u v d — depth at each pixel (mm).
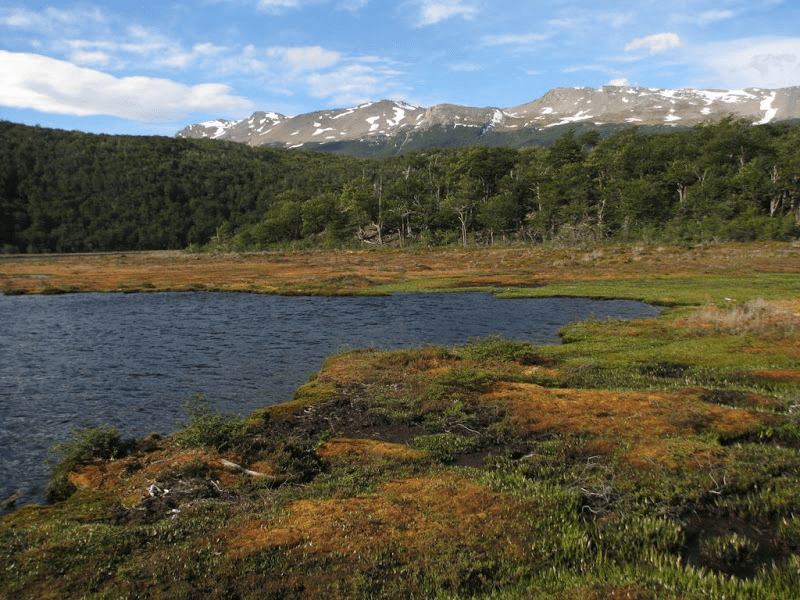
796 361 19766
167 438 13664
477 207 120938
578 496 9797
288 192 175000
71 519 9344
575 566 7836
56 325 32938
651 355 21594
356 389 17719
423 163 177000
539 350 23656
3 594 7148
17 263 100688
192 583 7293
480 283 51031
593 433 12898
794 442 12375
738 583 7051
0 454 13734
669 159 113438
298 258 96438
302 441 12891
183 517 9195
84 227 176375
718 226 87188
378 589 7180
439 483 10445
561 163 129625
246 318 34875
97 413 16797
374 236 131750
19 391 19047
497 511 9258
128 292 52625
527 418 14234
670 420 13312
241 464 11391
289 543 8227
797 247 70312
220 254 120812
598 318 32094
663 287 43438
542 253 81688
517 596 7000
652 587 6992
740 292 38500
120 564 7816
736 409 14195
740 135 105250
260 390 19109
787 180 92438
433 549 8078
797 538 8258
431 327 30656
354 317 34531
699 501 9586
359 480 10734
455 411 14773
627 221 99312
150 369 21984
